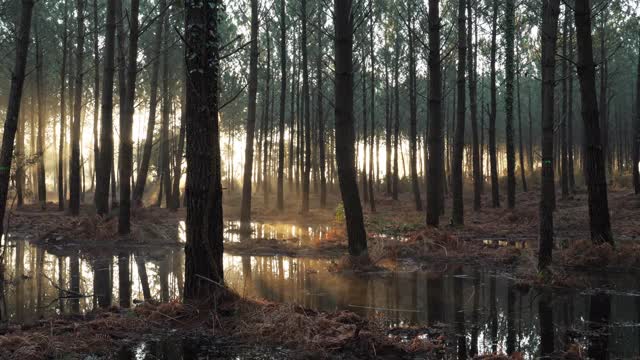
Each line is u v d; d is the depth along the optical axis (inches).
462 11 655.8
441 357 195.8
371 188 1112.8
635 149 991.0
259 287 337.1
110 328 232.1
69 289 335.6
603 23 1127.0
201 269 263.0
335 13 403.9
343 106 409.7
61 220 778.8
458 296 308.2
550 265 360.2
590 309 271.0
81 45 818.2
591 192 431.5
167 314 251.3
